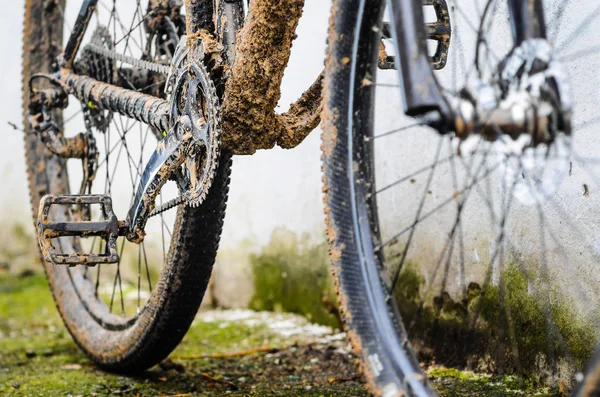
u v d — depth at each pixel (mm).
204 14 1799
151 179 1817
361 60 1385
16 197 4414
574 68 1857
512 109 1091
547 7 1955
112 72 2189
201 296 2037
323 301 2957
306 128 1736
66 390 2234
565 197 1885
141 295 3645
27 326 3414
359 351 1296
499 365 2104
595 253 1785
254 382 2293
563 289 1896
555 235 1920
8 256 4410
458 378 2143
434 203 2414
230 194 3600
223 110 1676
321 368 2459
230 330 3146
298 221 3225
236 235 3576
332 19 1423
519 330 2059
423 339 2455
